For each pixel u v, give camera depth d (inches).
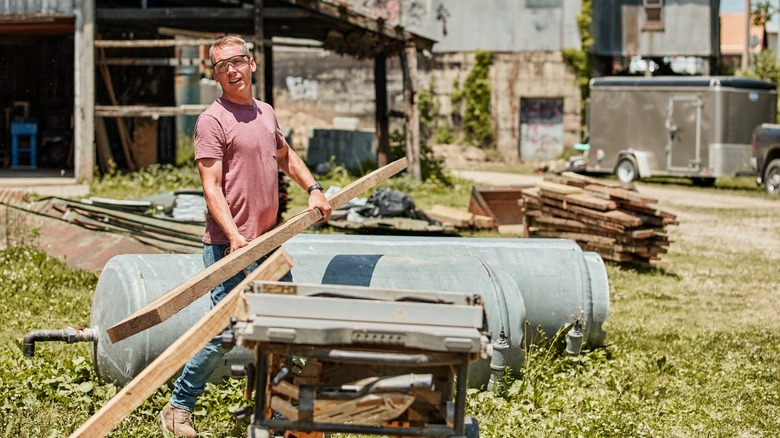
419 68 1542.8
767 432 234.2
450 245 276.4
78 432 148.1
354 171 967.6
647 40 1553.9
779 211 853.8
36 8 791.1
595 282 285.6
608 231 513.0
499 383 241.9
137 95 918.4
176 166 922.1
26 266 370.0
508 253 279.0
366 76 1581.0
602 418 226.8
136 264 229.9
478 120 1520.7
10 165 988.6
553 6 1489.9
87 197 658.2
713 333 351.9
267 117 195.3
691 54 1556.3
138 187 735.7
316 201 190.4
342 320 136.7
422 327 136.1
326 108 1604.3
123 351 221.6
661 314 390.9
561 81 1498.5
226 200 190.1
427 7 1519.4
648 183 1141.7
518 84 1509.6
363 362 134.7
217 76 189.8
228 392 220.7
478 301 146.6
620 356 293.1
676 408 246.7
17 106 982.4
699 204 902.4
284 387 137.8
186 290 163.6
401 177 876.0
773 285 480.1
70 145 981.8
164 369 151.6
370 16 834.2
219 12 787.4
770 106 1111.6
